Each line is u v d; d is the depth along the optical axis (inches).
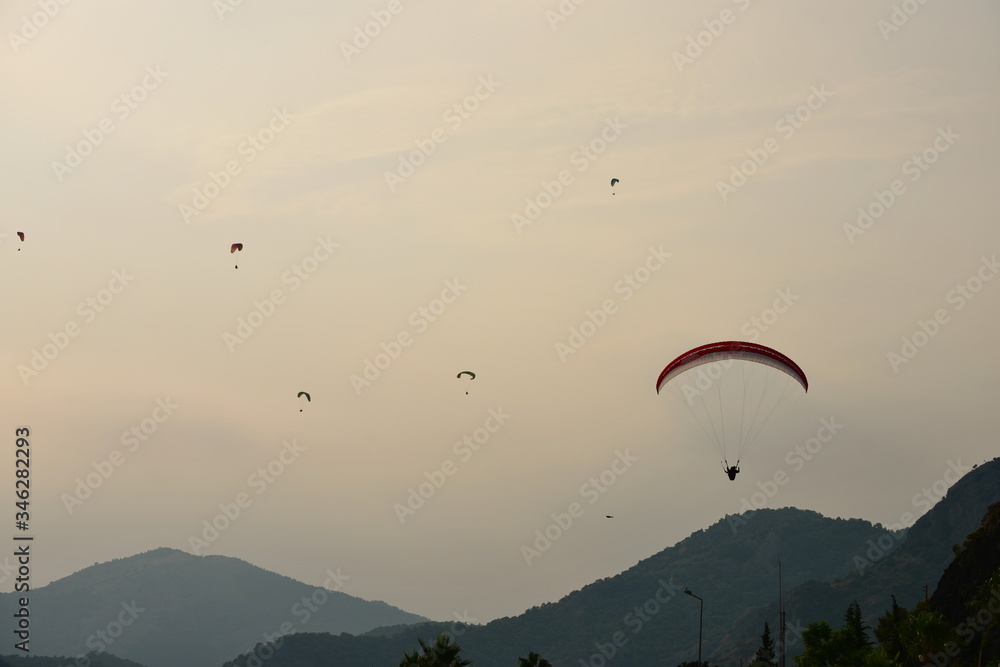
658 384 3846.0
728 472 3287.4
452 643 3742.6
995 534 5255.9
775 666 4746.6
